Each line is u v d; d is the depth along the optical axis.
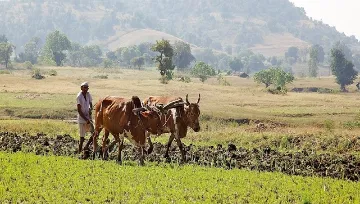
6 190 13.13
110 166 16.73
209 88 87.62
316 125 40.53
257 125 37.50
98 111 18.94
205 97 70.62
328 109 56.81
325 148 27.11
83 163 16.97
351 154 24.23
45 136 25.16
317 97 81.69
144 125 18.17
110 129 18.50
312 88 142.62
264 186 14.94
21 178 14.27
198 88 86.06
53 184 13.84
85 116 19.73
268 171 18.62
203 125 41.97
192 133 32.16
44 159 17.28
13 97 59.25
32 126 31.83
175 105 19.72
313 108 58.38
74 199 12.55
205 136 30.98
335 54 160.00
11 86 74.50
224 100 67.06
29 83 81.50
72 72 160.88
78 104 19.62
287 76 129.62
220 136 30.92
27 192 12.86
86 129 19.92
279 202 13.14
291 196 13.81
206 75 158.00
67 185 13.73
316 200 13.36
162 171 16.30
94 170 15.83
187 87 86.56
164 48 110.50
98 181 14.35
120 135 18.28
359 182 16.67
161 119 19.55
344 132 30.20
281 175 17.11
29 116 45.84
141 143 18.11
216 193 13.61
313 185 15.38
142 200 12.56
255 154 21.69
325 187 14.99
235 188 14.30
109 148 19.59
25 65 188.38
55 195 12.76
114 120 18.23
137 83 90.88
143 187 13.82
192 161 19.67
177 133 19.70
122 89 77.62
